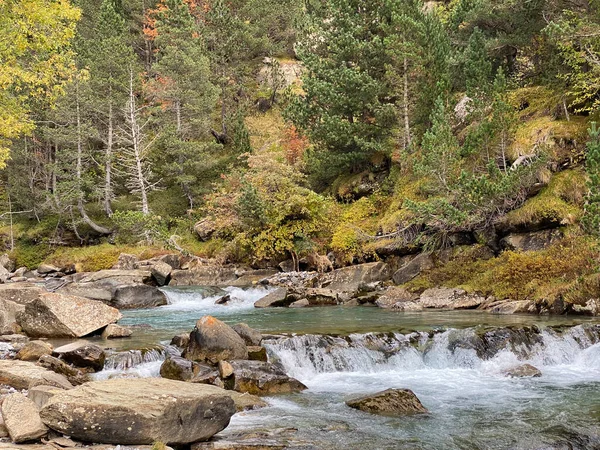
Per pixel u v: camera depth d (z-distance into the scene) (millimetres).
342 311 18578
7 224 40906
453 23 30406
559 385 10461
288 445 7090
